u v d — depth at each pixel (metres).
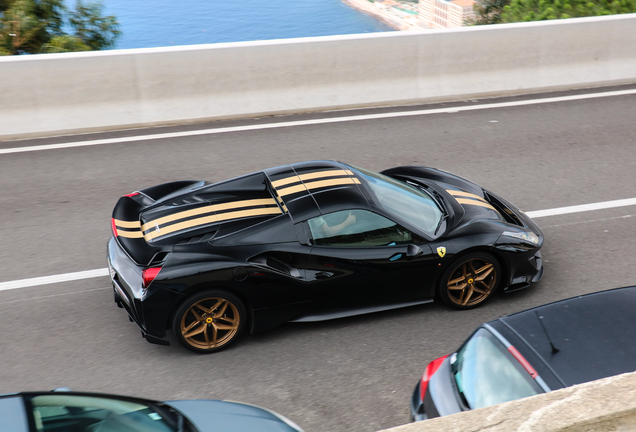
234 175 7.45
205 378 4.28
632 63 10.73
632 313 3.31
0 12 12.96
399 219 4.75
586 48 10.43
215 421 2.91
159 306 4.25
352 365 4.39
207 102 9.01
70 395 2.79
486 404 2.93
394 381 4.22
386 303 4.89
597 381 2.73
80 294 5.25
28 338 4.69
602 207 6.64
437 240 4.78
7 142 8.31
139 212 4.95
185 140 8.43
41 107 8.38
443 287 4.90
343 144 8.34
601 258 5.70
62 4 13.20
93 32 13.64
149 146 8.25
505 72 10.20
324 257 4.57
